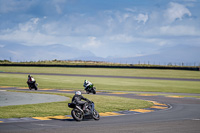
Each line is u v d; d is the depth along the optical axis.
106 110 29.78
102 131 18.78
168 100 43.44
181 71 142.38
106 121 23.17
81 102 23.55
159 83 83.56
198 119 24.53
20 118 24.11
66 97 42.22
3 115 25.11
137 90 62.16
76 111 23.09
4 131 18.45
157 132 18.59
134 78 103.25
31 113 26.45
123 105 33.84
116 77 106.19
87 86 51.06
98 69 148.12
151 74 125.44
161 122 22.73
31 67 157.50
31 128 19.62
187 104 38.19
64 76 105.19
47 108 29.83
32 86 57.84
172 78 107.69
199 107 34.69
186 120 23.89
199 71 142.75
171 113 28.58
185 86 75.38
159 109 32.03
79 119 22.88
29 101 36.59
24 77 94.38
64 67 159.88
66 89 60.81
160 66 155.38
